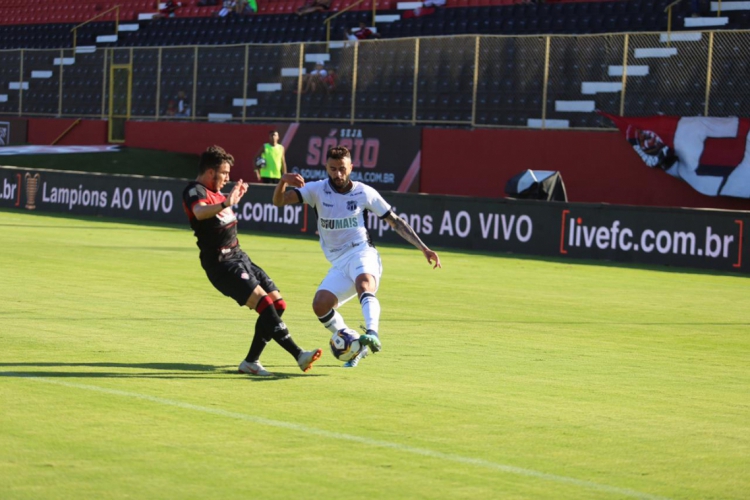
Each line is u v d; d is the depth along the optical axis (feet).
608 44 302.25
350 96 354.54
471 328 124.16
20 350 98.73
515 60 319.68
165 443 65.77
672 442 70.08
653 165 289.33
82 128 431.84
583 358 104.99
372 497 55.83
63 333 109.91
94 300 137.80
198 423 71.31
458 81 331.57
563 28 359.46
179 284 158.30
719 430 74.13
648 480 60.64
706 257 216.54
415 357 102.17
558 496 56.90
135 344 104.37
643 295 167.22
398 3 416.05
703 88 287.48
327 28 402.93
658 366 101.71
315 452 64.59
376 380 89.40
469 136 325.21
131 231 264.52
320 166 358.02
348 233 92.73
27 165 387.75
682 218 219.82
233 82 383.65
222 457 62.85
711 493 58.34
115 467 60.13
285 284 163.02
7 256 192.13
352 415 75.15
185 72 397.80
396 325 124.57
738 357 108.99
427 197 257.75
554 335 120.88
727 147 277.64
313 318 127.24
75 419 71.46
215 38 459.73
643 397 85.51
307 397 81.25
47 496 54.39
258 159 297.94
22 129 449.89
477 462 63.31
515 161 317.63
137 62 413.59
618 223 228.02
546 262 221.87
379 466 61.82
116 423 70.64
